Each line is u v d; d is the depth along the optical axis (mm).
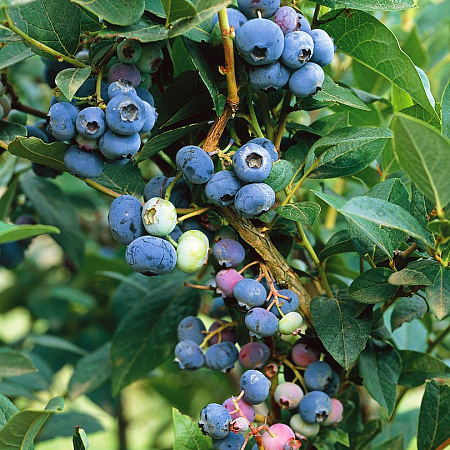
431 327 699
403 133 493
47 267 1077
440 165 501
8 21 529
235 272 562
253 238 562
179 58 609
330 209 744
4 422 551
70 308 1011
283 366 603
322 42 555
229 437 543
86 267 850
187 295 690
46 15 546
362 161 581
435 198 515
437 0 954
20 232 482
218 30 544
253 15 545
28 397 786
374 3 568
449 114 549
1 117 596
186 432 543
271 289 559
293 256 695
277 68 544
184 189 567
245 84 552
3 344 951
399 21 862
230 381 900
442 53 891
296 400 572
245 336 607
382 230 554
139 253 529
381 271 556
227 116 548
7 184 729
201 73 542
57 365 940
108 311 974
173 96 578
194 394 1034
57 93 547
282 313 559
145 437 1150
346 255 764
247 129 588
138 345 677
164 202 534
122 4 520
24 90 898
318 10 586
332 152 580
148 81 566
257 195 530
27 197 757
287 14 545
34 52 550
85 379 743
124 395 977
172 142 576
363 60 587
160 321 683
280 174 542
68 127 528
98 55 543
